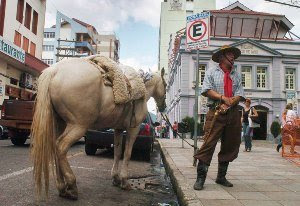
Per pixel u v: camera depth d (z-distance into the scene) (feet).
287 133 36.58
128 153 19.06
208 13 26.22
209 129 17.34
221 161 18.33
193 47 27.32
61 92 14.11
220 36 114.01
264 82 111.55
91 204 15.01
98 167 26.73
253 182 19.80
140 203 16.14
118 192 18.15
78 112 14.46
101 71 15.43
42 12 107.96
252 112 45.11
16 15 88.38
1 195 15.46
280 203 14.57
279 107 109.60
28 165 24.79
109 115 16.06
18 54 79.46
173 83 150.20
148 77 20.90
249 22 115.44
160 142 60.34
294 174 23.27
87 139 34.78
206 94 17.70
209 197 15.42
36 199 15.02
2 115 42.55
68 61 14.85
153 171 28.32
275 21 116.06
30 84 96.58
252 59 110.73
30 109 42.14
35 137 13.62
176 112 127.44
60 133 15.64
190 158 32.45
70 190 15.17
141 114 18.93
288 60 111.45
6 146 40.83
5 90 81.97
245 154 40.01
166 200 17.38
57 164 15.20
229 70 18.02
